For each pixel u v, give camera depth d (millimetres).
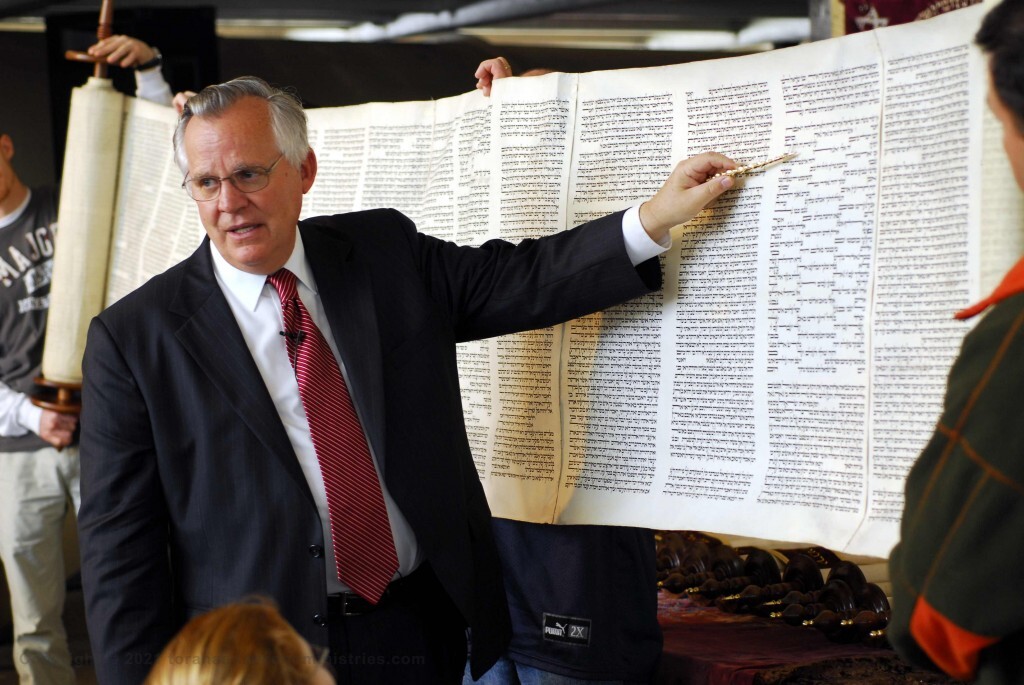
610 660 2250
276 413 1881
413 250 2143
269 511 1857
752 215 1882
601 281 1967
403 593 1977
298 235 2033
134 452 1884
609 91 2094
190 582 1915
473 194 2324
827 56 1803
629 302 2045
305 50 6121
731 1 5805
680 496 1990
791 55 1846
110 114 3250
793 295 1842
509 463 2254
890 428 1738
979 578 1163
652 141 2033
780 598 2971
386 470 1920
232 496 1866
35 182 5945
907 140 1707
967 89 1633
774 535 1866
